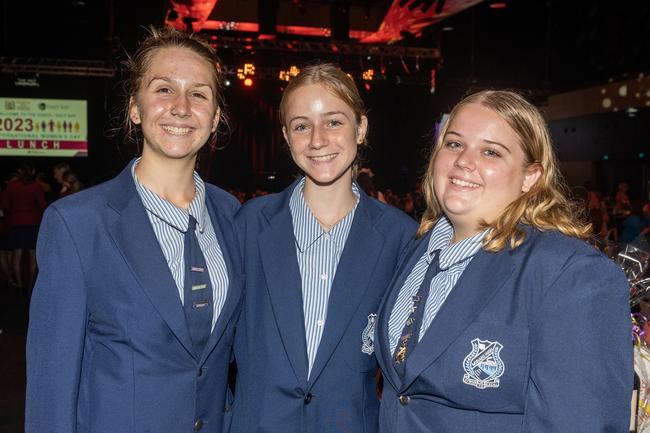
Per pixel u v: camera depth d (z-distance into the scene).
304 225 1.98
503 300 1.44
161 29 1.83
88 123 15.19
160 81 1.70
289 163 22.33
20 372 4.68
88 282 1.57
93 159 15.28
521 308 1.41
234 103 21.30
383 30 14.03
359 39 14.78
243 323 1.94
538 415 1.36
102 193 1.65
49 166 15.17
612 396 1.28
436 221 1.85
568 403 1.30
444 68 15.07
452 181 1.56
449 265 1.57
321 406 1.85
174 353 1.61
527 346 1.39
